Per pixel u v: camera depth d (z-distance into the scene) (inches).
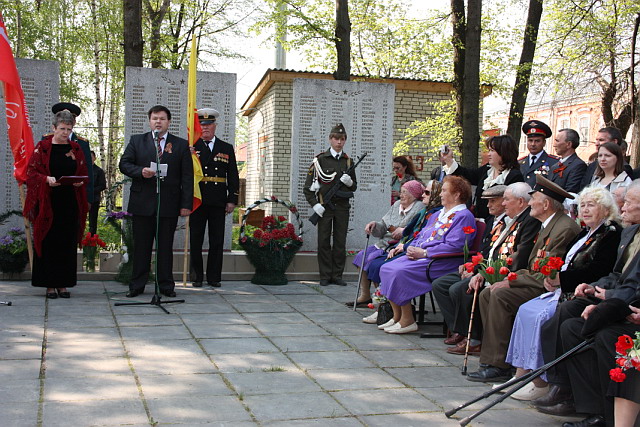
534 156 267.7
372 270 257.3
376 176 371.6
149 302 266.8
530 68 505.7
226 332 225.3
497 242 205.0
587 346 145.1
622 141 245.9
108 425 137.9
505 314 184.4
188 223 306.8
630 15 581.9
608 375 141.3
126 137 345.7
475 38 417.4
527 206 199.5
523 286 184.9
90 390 159.6
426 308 287.1
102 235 466.3
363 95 367.9
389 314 244.4
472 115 422.0
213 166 310.8
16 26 697.6
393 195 386.6
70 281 269.0
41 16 705.6
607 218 167.2
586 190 169.9
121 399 154.2
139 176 270.8
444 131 618.8
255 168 759.1
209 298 286.2
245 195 911.0
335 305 282.0
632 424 135.3
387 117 370.9
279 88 626.2
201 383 169.3
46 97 330.3
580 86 618.8
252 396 161.3
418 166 661.9
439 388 176.2
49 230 262.1
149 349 199.0
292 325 241.4
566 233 179.2
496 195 212.4
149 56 685.3
